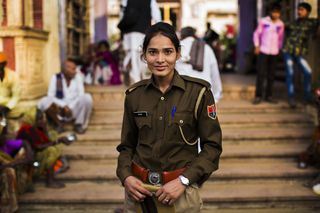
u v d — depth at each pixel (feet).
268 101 21.24
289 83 20.56
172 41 7.07
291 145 18.03
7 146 14.42
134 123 7.58
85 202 14.66
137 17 20.84
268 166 16.67
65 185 15.87
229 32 50.67
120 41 32.63
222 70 41.73
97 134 18.57
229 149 17.49
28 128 15.31
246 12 34.63
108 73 26.86
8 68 16.92
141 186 7.07
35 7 19.69
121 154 7.69
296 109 20.57
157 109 7.23
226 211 14.57
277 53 20.94
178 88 7.21
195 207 7.27
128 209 7.68
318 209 14.76
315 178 15.93
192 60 15.38
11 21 17.58
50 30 20.48
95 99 22.77
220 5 65.26
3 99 15.71
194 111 7.15
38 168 15.46
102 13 35.91
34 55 18.71
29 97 17.92
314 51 20.24
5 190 13.28
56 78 18.51
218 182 15.94
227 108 20.48
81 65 27.86
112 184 15.90
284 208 14.80
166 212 7.18
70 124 18.92
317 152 16.07
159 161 7.16
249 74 34.17
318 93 16.33
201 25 45.24
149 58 7.11
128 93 7.53
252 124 19.33
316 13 20.88
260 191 15.15
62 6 23.09
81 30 29.37
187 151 7.27
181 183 6.89
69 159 17.12
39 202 14.67
